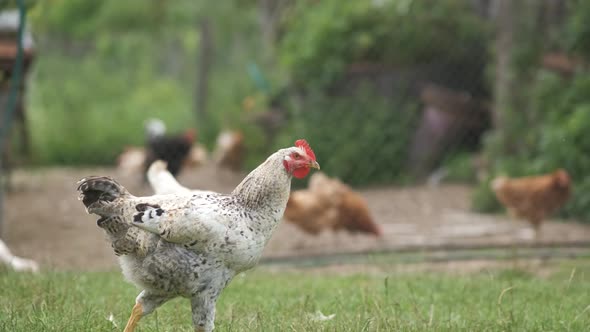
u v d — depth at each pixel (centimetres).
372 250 1112
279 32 2141
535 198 1123
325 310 660
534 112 1491
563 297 716
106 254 1120
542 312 649
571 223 1327
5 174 1684
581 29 1449
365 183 1752
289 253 1121
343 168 1741
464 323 598
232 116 2350
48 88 2528
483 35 1809
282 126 1978
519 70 1509
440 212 1473
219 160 1991
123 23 2562
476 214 1455
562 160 1380
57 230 1298
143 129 2473
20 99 1544
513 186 1132
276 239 1254
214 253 496
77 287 696
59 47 2619
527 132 1492
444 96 1727
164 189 695
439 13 1808
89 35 2634
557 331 588
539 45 1510
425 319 608
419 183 1762
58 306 600
